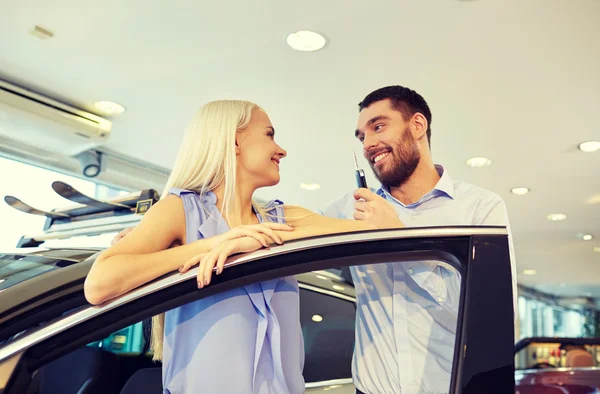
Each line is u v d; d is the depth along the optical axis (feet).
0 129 12.44
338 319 5.54
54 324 3.13
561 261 31.94
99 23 9.84
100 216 6.64
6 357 3.04
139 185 16.42
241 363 3.56
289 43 10.33
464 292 3.24
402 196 5.67
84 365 3.57
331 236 3.40
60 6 9.37
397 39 10.14
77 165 14.71
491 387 3.01
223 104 4.20
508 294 3.22
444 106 12.78
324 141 14.89
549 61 10.77
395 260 3.41
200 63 11.10
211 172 4.00
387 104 5.54
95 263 3.24
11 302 3.28
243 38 10.19
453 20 9.52
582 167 16.42
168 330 3.68
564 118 13.24
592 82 11.52
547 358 10.50
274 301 3.88
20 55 10.98
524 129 13.92
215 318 3.59
